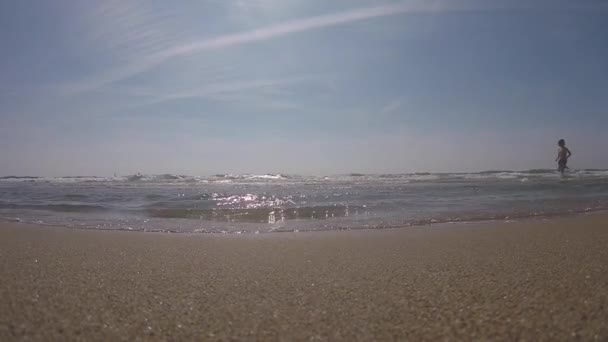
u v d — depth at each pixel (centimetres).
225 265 357
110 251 425
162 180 2156
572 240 433
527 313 219
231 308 241
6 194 1307
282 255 401
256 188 1517
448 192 1163
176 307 242
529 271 306
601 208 760
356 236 525
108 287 284
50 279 302
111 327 211
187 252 420
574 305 228
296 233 569
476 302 240
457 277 298
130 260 378
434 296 255
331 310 235
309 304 246
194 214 802
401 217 709
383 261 364
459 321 213
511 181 1548
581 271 299
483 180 1673
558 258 347
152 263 365
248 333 205
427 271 320
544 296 245
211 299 258
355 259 376
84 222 705
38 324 213
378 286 282
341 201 978
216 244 473
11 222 702
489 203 881
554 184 1326
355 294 265
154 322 219
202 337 200
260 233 573
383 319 219
